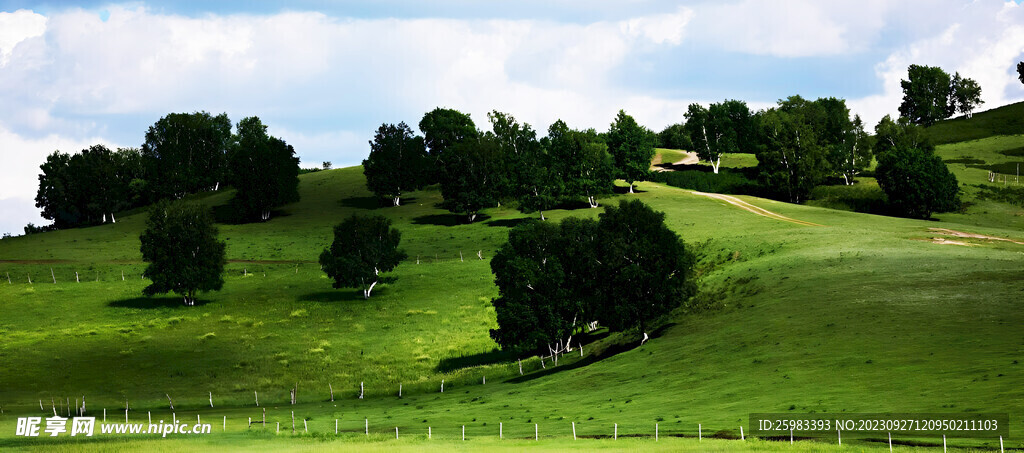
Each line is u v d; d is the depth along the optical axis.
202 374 86.06
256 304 112.94
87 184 173.88
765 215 142.88
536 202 153.88
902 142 181.75
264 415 64.00
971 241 102.50
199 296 117.38
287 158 180.88
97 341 96.81
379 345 95.44
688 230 129.38
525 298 84.31
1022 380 44.41
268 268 133.38
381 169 184.75
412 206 184.62
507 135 185.50
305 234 159.75
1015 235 109.81
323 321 104.94
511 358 88.12
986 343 53.78
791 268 90.50
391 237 119.06
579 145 160.38
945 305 65.88
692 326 78.62
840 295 74.62
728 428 43.81
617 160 181.12
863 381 50.31
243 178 173.88
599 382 65.69
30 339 97.00
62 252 144.75
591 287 81.94
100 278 127.12
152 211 113.75
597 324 95.38
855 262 88.50
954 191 148.50
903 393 46.22
